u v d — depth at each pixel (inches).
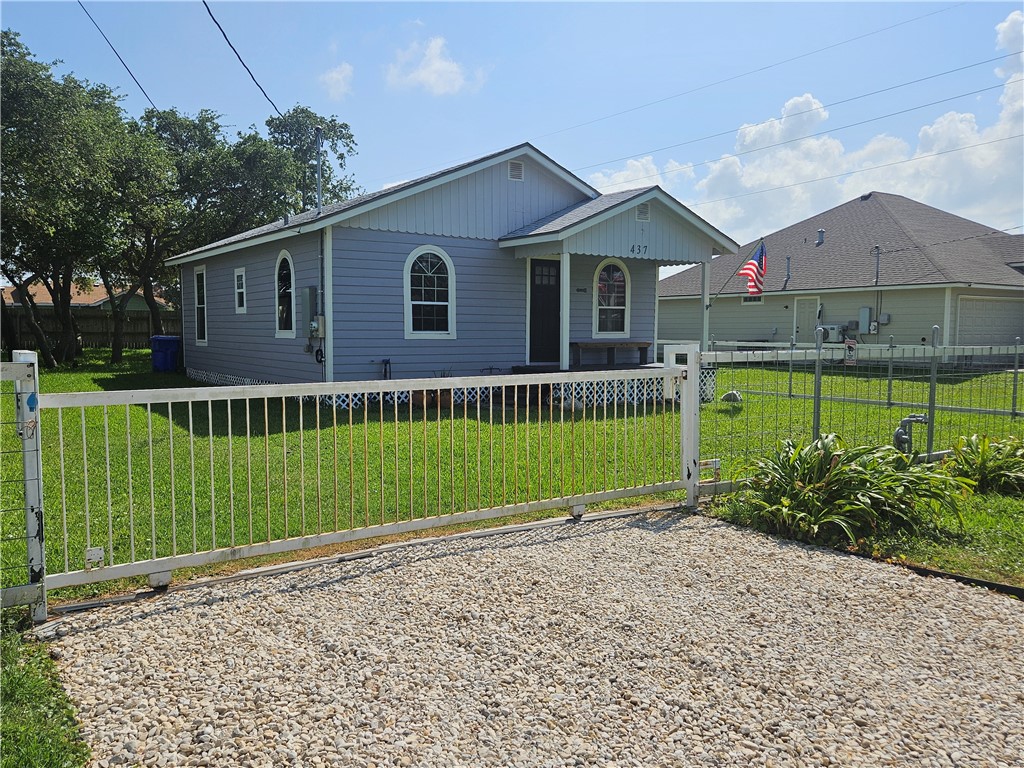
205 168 965.2
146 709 104.0
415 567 163.8
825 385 550.0
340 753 94.3
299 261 487.2
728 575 162.7
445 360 504.4
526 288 540.7
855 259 850.8
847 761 94.7
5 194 633.0
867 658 123.9
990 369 408.2
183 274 751.7
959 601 150.2
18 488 221.0
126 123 901.2
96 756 93.1
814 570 166.9
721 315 978.7
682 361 500.1
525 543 184.1
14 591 130.0
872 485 197.8
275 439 316.2
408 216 480.1
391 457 275.6
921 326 753.6
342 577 157.3
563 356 482.3
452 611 139.6
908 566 170.7
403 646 125.2
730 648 126.1
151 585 147.6
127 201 804.0
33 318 809.5
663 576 161.3
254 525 189.3
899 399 466.6
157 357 762.8
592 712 105.5
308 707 105.5
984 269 786.8
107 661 118.3
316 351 468.4
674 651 124.7
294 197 1074.1
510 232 530.9
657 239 522.9
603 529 198.1
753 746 97.7
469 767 91.9
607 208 484.4
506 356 535.5
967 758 95.7
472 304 515.2
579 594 149.4
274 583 153.4
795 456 210.4
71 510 199.8
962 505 216.7
